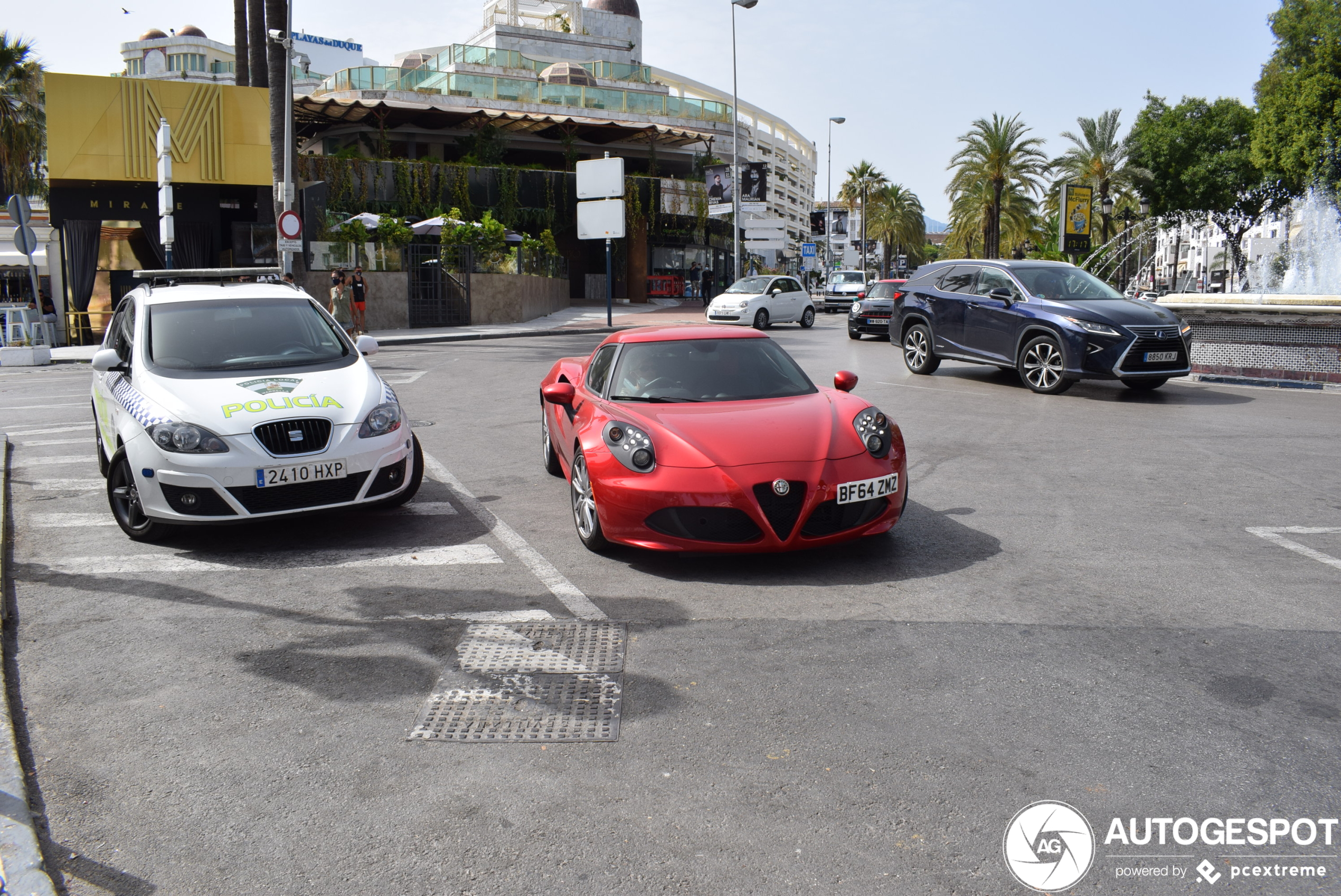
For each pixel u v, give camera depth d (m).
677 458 4.97
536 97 41.69
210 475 5.46
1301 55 37.44
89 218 24.09
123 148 23.84
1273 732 3.20
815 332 26.08
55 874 2.56
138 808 2.88
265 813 2.83
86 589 4.96
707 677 3.71
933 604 4.50
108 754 3.21
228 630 4.34
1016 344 12.29
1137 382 12.06
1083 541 5.57
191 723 3.41
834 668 3.77
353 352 6.80
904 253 81.38
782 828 2.70
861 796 2.85
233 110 24.70
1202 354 13.65
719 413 5.41
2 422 10.68
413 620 4.41
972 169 48.06
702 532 4.86
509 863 2.56
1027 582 4.82
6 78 31.09
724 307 26.16
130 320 6.90
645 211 40.41
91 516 6.53
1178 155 49.66
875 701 3.47
